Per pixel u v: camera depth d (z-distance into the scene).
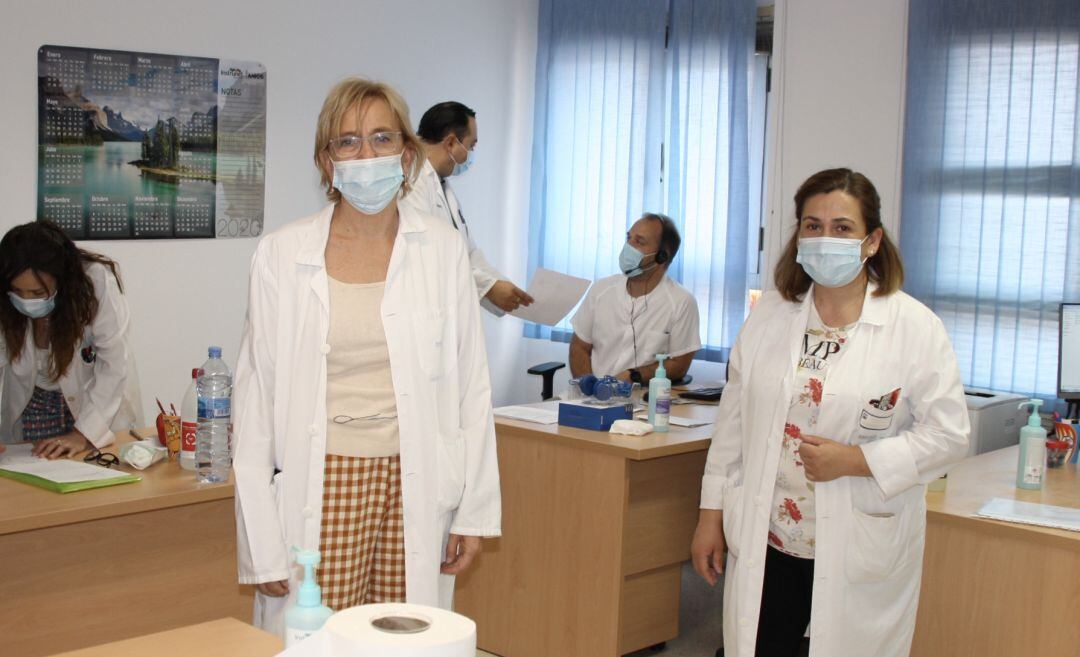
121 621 2.35
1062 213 3.85
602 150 5.37
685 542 3.36
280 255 1.78
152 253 4.35
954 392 2.10
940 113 4.11
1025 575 2.35
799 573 2.23
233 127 4.56
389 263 1.79
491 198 5.77
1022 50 3.90
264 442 1.79
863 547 2.11
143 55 4.25
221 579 2.52
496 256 5.84
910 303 2.16
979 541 2.42
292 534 1.75
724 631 2.33
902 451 2.06
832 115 4.48
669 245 4.18
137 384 2.96
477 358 1.93
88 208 4.14
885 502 2.15
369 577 1.80
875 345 2.14
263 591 1.77
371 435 1.76
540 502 3.21
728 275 4.88
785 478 2.20
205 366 2.40
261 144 4.67
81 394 2.74
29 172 3.99
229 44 4.52
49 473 2.27
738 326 4.88
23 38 3.92
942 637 2.49
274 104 4.71
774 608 2.24
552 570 3.19
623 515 3.02
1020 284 3.95
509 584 3.30
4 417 2.79
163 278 4.40
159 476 2.34
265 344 1.78
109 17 4.14
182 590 2.45
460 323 1.89
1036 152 3.89
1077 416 3.49
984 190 4.02
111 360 2.64
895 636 2.21
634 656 3.37
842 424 2.13
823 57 4.50
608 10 5.31
